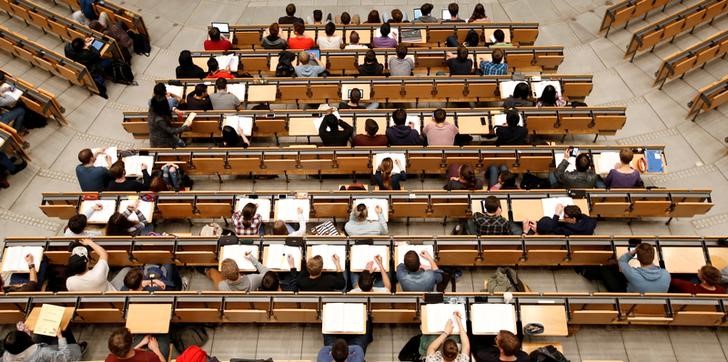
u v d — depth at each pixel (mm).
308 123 12352
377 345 9219
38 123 13156
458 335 8312
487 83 13117
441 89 13148
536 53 14391
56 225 11352
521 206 10312
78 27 15203
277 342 9305
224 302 8773
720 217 11086
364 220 10070
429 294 8641
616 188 10695
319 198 10656
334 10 18906
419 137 11711
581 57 15852
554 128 12383
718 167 12039
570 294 8688
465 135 12344
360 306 8539
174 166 11344
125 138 13445
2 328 9461
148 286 9195
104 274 9086
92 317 8875
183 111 12602
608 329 9344
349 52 14516
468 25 15633
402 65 13539
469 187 10672
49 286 9719
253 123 12273
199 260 9805
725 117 12930
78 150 12977
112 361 7465
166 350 8742
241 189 12117
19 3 15477
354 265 9383
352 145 11844
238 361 8203
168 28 17766
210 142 13266
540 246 9555
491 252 9453
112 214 10273
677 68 13297
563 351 9086
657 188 10453
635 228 11031
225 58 14438
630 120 13523
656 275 8875
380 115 12430
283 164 11539
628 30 16312
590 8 17656
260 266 9414
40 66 14258
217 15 18531
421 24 15648
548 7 18031
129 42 15742
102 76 14461
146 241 9625
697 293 8914
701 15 14648
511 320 8391
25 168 12305
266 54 14664
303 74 13648
